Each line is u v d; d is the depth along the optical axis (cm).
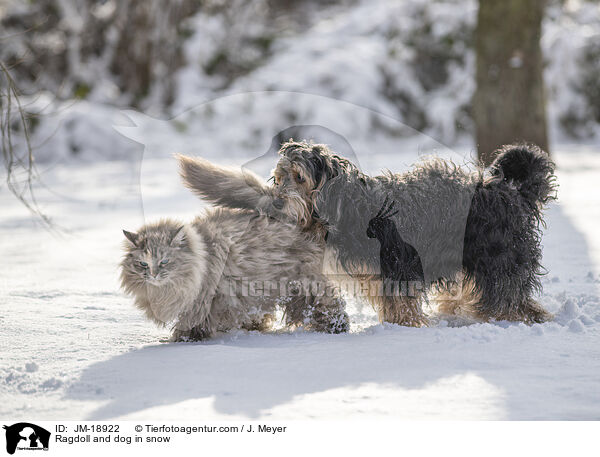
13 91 1144
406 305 934
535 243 997
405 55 4869
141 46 5122
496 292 956
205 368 750
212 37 5147
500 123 2761
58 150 4247
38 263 1557
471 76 4784
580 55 4816
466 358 756
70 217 2317
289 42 5353
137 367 764
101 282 1334
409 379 693
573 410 603
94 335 938
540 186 987
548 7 4903
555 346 803
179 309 896
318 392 665
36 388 713
